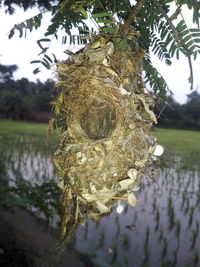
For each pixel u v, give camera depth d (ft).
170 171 5.02
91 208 0.68
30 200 1.52
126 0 0.72
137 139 0.68
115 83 0.66
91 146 0.67
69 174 0.68
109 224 3.20
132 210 3.53
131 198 0.67
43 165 5.04
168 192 4.07
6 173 3.85
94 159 0.66
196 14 0.57
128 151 0.67
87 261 2.50
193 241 2.79
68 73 0.68
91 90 0.67
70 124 0.70
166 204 3.68
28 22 0.69
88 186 0.66
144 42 0.77
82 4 0.68
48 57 0.70
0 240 2.44
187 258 2.60
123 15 0.75
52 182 1.55
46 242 2.73
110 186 0.67
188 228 3.13
